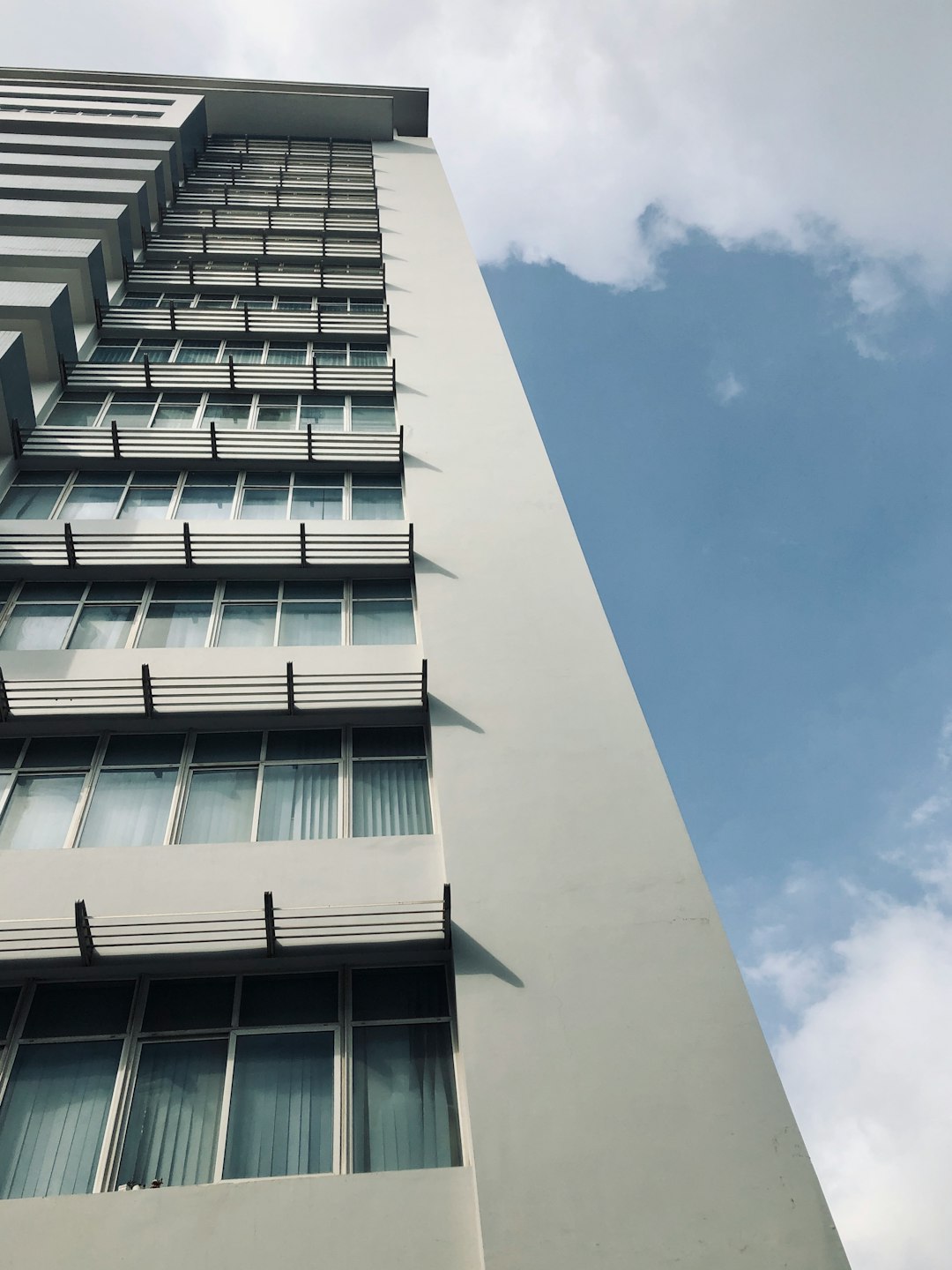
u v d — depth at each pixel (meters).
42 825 15.08
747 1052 11.66
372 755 16.47
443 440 23.86
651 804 14.61
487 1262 9.76
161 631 18.98
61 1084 11.92
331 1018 12.82
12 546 20.03
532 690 16.56
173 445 23.80
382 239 37.06
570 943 12.70
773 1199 10.38
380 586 20.36
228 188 42.25
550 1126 10.86
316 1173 11.30
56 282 29.06
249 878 13.52
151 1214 10.09
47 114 45.72
